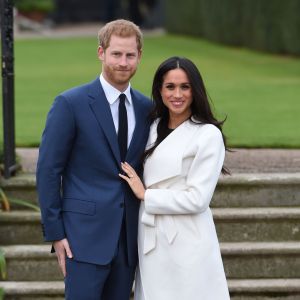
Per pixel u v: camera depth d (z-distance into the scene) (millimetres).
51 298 6914
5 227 7316
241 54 22719
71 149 5547
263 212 7285
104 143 5523
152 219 5523
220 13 25391
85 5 40156
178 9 30047
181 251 5500
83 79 16625
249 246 7102
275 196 7512
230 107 12516
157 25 35000
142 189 5520
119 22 5504
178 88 5504
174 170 5484
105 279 5547
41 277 7090
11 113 7578
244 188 7496
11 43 7504
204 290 5484
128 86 5652
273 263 7090
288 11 21391
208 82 16047
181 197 5441
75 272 5488
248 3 23750
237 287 6895
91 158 5520
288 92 14328
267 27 22484
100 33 5543
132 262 5652
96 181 5543
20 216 7285
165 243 5520
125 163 5578
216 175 5488
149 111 5723
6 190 7555
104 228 5492
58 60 20969
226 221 7262
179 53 22719
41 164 5465
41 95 14242
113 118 5605
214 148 5473
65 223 5508
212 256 5520
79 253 5457
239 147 9227
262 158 8609
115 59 5465
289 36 21422
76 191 5523
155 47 24734
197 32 28578
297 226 7289
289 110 12148
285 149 9188
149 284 5559
